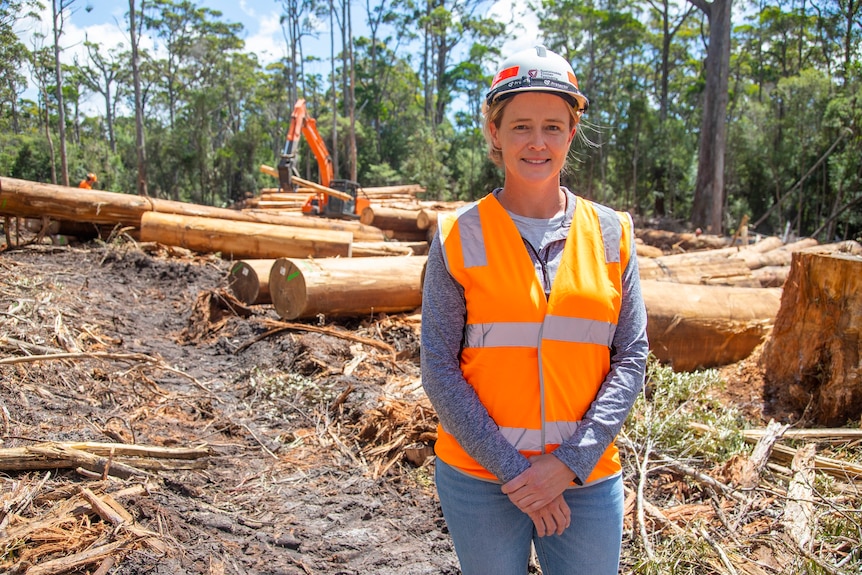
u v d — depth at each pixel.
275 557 2.84
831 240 24.08
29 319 5.20
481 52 46.19
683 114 45.97
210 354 5.70
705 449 3.78
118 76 49.22
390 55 50.47
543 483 1.53
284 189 15.32
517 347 1.60
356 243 9.86
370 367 5.24
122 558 2.61
